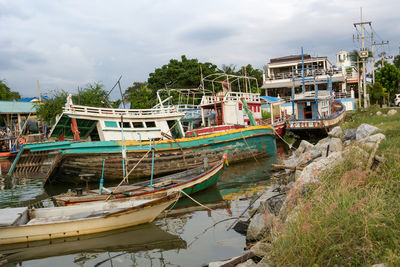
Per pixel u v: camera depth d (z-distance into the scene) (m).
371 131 12.73
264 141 23.98
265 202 9.58
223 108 24.88
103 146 17.20
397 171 7.05
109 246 8.73
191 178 13.52
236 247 8.07
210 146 20.17
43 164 18.41
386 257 4.27
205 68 46.78
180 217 10.98
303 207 6.13
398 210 5.42
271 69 54.78
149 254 8.12
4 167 29.44
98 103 32.41
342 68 49.25
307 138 30.86
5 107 38.22
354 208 5.31
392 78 53.78
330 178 8.12
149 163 17.84
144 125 19.61
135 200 10.77
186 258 7.72
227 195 13.62
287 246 5.34
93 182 17.73
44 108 31.83
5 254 8.41
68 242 9.10
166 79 46.16
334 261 4.78
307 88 49.75
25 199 15.57
